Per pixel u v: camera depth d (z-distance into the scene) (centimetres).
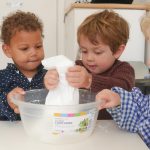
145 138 78
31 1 234
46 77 68
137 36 190
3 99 84
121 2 188
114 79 93
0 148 61
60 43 243
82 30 96
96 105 65
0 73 103
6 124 77
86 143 64
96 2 188
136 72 155
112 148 61
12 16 108
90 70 99
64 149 60
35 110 63
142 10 187
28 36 98
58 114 61
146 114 79
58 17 240
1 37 107
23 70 104
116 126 76
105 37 94
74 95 67
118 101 74
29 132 66
